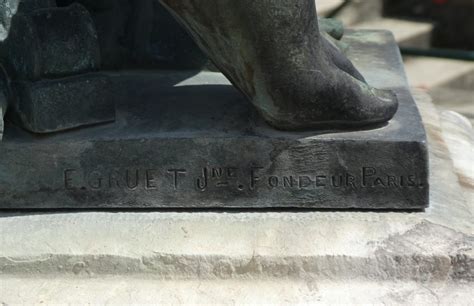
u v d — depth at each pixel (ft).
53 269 8.76
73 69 9.02
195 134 8.96
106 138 8.95
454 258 8.52
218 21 8.35
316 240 8.70
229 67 8.79
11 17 9.16
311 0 8.41
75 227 8.96
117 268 8.71
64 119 9.00
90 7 10.50
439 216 9.08
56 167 9.02
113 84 10.02
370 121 9.04
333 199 9.02
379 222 8.90
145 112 9.52
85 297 8.50
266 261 8.58
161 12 10.66
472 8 21.18
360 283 8.55
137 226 8.95
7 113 9.23
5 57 9.13
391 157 8.87
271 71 8.52
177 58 10.78
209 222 8.95
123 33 10.73
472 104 18.89
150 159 8.98
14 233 8.93
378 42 12.34
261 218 8.99
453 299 8.34
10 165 9.02
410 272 8.55
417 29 21.27
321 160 8.91
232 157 8.94
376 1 21.33
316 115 8.84
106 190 9.07
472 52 20.80
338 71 8.80
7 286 8.65
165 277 8.68
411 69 20.38
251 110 9.47
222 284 8.61
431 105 12.75
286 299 8.38
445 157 10.72
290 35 8.36
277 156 8.91
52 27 8.91
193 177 9.02
